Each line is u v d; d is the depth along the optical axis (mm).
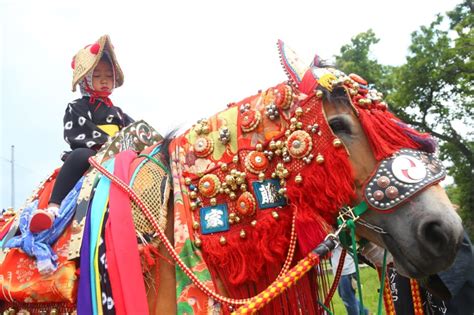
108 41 2883
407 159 1871
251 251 2010
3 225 2707
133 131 2482
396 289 3006
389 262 2279
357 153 1948
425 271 1816
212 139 2184
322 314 2168
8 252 2186
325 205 1939
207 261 2033
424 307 2947
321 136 1963
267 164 2059
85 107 2832
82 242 2045
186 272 1926
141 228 2049
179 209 2080
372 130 1911
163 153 2307
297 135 1988
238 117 2174
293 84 2104
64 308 2068
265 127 2105
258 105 2180
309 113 2000
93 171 2277
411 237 1819
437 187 1869
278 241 1989
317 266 2154
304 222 1923
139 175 2172
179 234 2027
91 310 1925
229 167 2113
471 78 19516
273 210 2016
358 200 1940
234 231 2049
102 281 1950
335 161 1919
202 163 2168
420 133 1975
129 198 2088
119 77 3031
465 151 20766
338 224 1958
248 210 2021
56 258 2070
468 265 2658
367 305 5492
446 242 1761
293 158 2000
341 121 1973
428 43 20438
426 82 20250
